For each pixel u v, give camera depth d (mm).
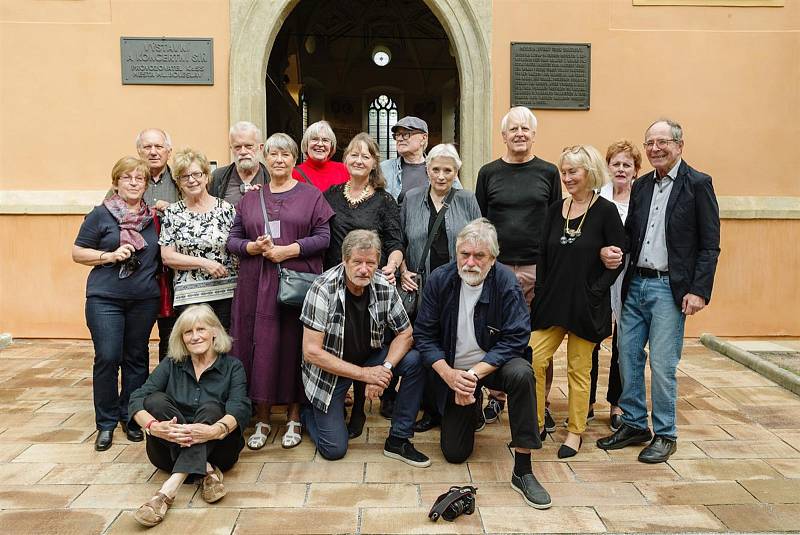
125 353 3752
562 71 6148
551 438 3805
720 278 6273
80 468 3324
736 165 6238
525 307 3314
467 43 6152
